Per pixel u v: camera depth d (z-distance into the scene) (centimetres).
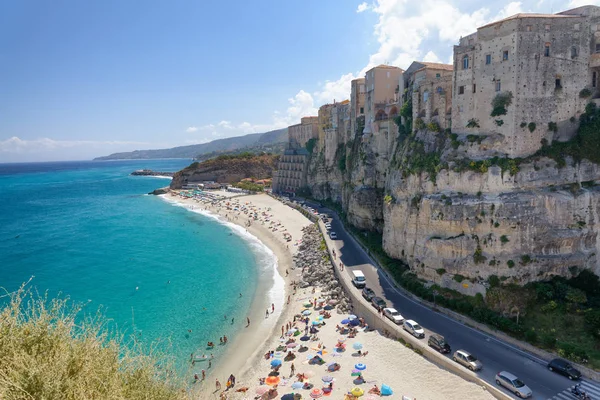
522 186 4772
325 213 11619
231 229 11981
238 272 7856
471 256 4853
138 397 1464
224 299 6512
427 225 5391
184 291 6875
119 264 8481
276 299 6450
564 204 4647
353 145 10081
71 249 9788
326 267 7050
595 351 3722
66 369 1365
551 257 4612
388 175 7194
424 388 3638
